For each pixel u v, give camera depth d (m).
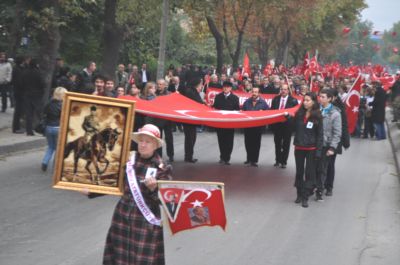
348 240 8.77
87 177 5.77
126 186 5.64
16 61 16.86
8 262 7.15
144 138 5.53
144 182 5.49
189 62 50.03
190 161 15.08
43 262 7.18
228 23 40.19
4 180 11.77
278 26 51.81
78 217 9.35
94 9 31.45
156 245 5.57
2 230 8.49
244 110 15.23
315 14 50.62
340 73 44.91
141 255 5.49
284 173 14.18
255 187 12.37
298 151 10.91
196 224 5.67
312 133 10.80
